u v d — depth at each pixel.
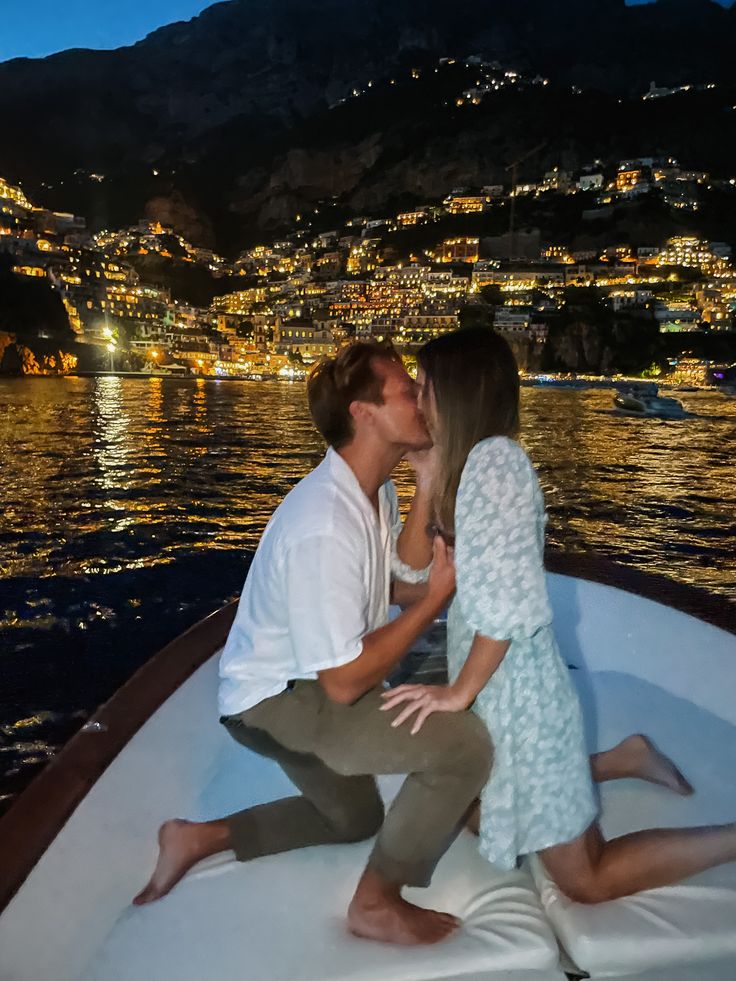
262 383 115.38
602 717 2.32
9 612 11.16
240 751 2.07
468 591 1.41
